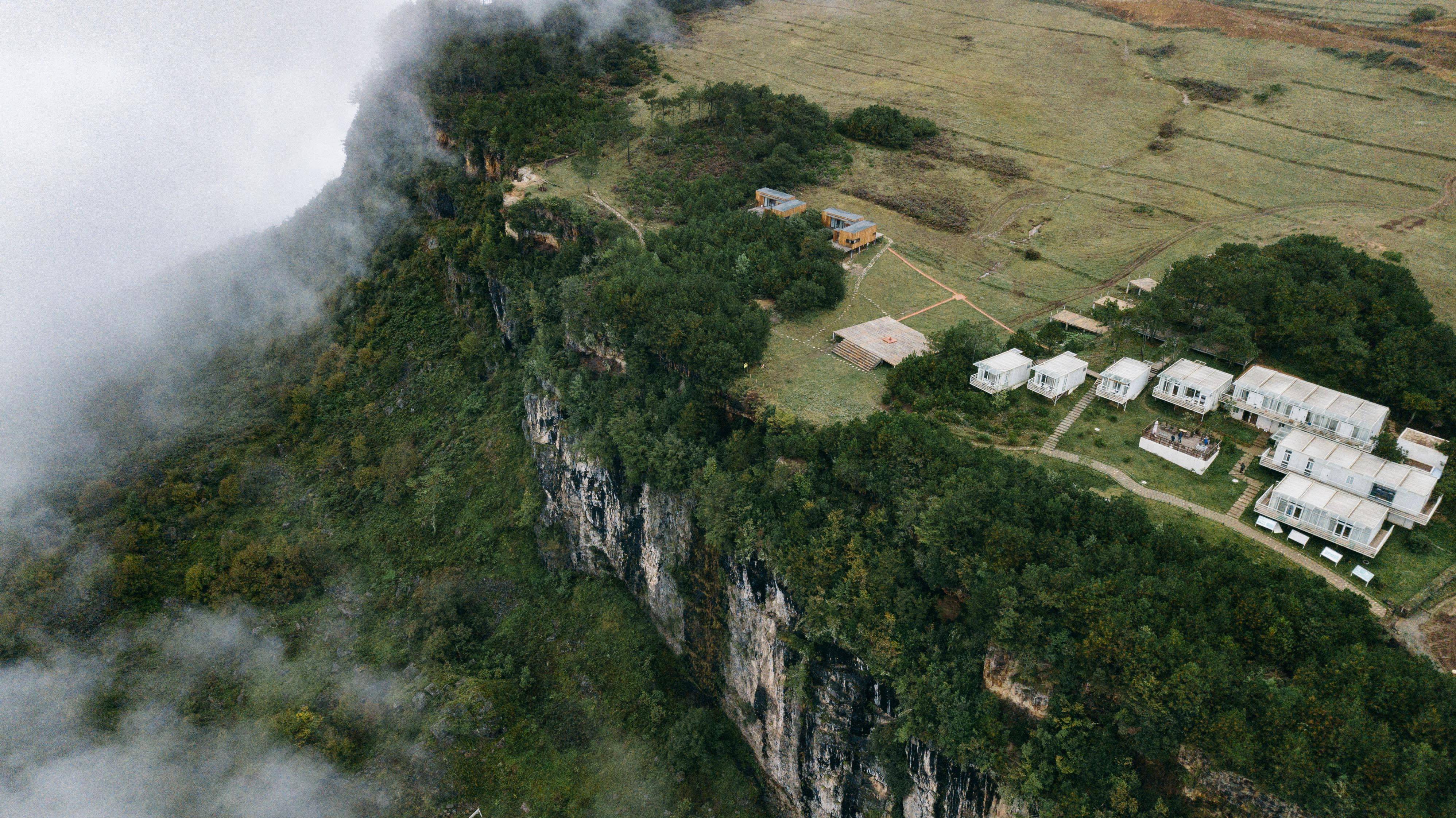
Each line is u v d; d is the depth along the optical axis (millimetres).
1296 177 169375
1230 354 111125
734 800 106062
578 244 146750
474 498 142375
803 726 96062
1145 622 70625
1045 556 78625
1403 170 165750
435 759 110062
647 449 112250
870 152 191625
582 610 126938
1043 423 105375
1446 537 84625
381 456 156000
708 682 113688
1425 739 61156
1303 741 62031
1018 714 76500
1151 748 67875
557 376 128625
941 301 138625
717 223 150125
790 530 93500
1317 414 96625
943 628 83875
